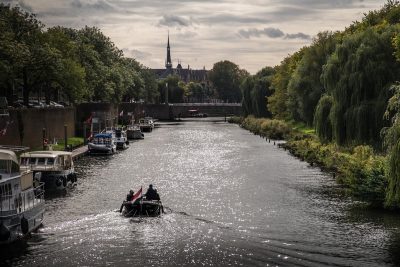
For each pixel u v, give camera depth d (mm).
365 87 62906
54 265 36031
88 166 81500
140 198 49219
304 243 40406
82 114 124875
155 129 178625
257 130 152375
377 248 39125
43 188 56375
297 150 94438
